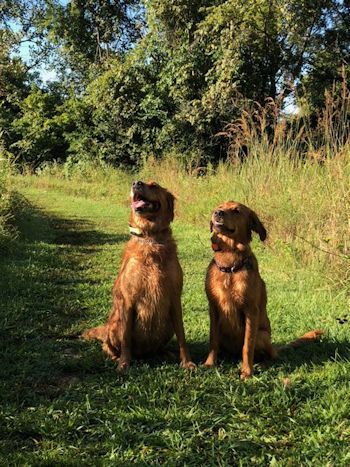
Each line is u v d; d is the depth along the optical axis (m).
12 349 2.58
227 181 6.92
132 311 2.52
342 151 4.30
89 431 1.94
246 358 2.42
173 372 2.38
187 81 10.74
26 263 4.25
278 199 5.16
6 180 6.05
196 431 1.95
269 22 9.93
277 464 1.76
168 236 2.57
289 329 2.99
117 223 7.46
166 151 11.36
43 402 2.12
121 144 12.74
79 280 3.97
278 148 5.81
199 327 2.99
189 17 11.03
